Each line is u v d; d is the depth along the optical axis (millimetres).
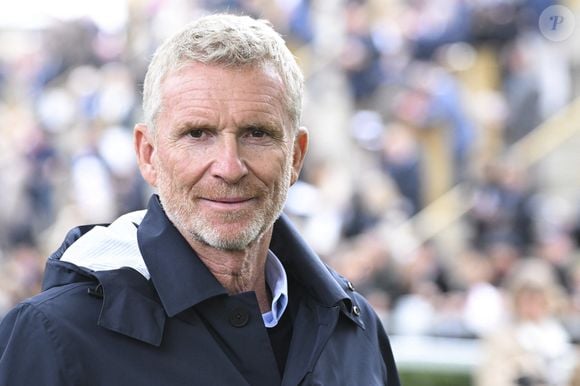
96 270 5102
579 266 21734
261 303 5633
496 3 26266
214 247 5234
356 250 21766
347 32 26859
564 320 15727
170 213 5254
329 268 6141
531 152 25562
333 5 27312
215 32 5137
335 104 26266
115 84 27938
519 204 23281
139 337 4973
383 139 25031
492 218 23125
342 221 22969
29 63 30500
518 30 26328
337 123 25828
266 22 5367
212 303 5223
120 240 5332
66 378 4812
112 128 26953
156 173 5359
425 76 26078
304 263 5758
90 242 5301
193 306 5188
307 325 5602
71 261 5176
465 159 25047
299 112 5402
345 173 24234
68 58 29516
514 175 23641
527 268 15969
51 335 4855
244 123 5094
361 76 26422
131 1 29062
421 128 25203
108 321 4941
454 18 26547
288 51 5379
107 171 25797
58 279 5188
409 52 26625
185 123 5098
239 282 5441
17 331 4883
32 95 29672
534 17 26391
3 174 27094
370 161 24844
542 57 26344
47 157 27562
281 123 5223
